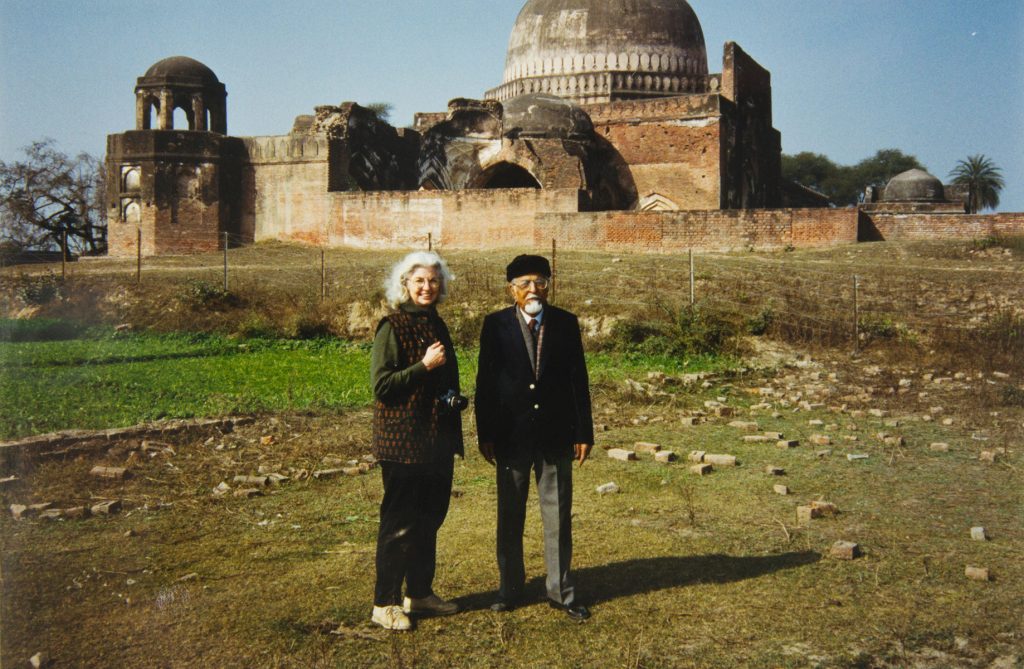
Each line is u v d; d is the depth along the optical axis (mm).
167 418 8297
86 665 3467
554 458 4051
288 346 15367
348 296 17594
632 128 30625
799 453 7246
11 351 14023
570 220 23141
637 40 33312
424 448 3900
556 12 34188
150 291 18672
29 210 32750
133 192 29906
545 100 30156
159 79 32000
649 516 5492
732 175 30812
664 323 13945
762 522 5367
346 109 30438
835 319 13727
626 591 4281
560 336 4145
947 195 43031
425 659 3568
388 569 3873
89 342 15734
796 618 3973
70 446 7016
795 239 21453
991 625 3904
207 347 15062
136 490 6051
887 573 4523
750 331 13672
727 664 3531
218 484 6227
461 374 11406
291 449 7234
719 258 19484
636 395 9859
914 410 9266
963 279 15766
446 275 4148
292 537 5086
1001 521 5410
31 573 4430
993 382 10797
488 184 31000
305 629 3838
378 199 27688
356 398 9648
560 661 3551
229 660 3537
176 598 4156
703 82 33875
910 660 3582
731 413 9031
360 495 5957
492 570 4570
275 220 29953
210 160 29734
